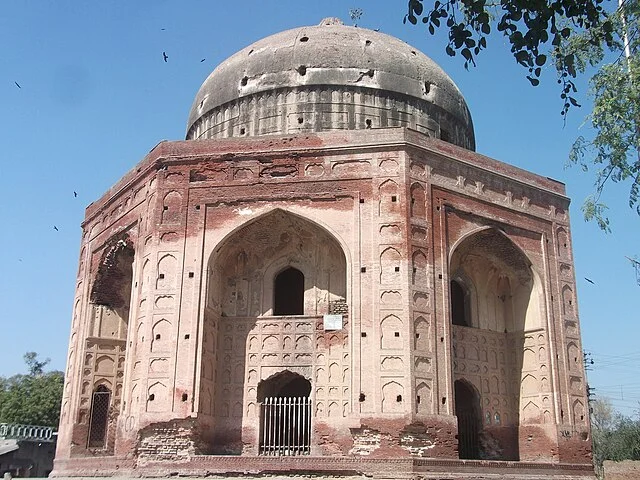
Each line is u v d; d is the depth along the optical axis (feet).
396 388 41.57
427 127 57.41
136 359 45.47
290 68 56.70
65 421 55.62
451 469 41.29
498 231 49.88
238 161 47.83
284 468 40.98
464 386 50.75
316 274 48.85
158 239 46.85
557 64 22.66
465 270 52.60
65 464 52.24
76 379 55.21
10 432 85.05
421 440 41.06
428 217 45.75
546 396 49.60
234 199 47.14
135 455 42.65
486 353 51.55
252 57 59.11
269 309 48.67
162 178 48.16
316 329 47.29
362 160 46.39
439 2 18.24
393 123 55.88
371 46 58.34
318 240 48.49
